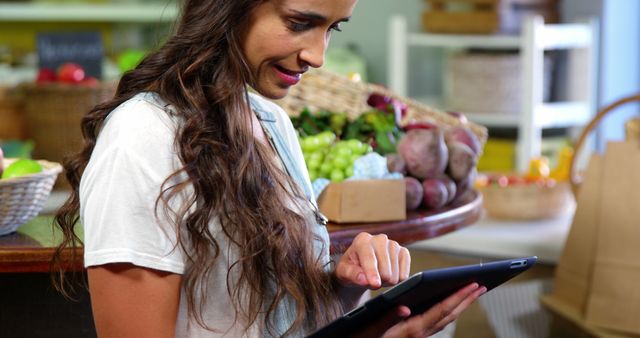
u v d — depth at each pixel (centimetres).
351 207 215
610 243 298
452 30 469
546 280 335
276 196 148
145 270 136
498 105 458
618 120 481
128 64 436
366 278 154
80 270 180
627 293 295
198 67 144
